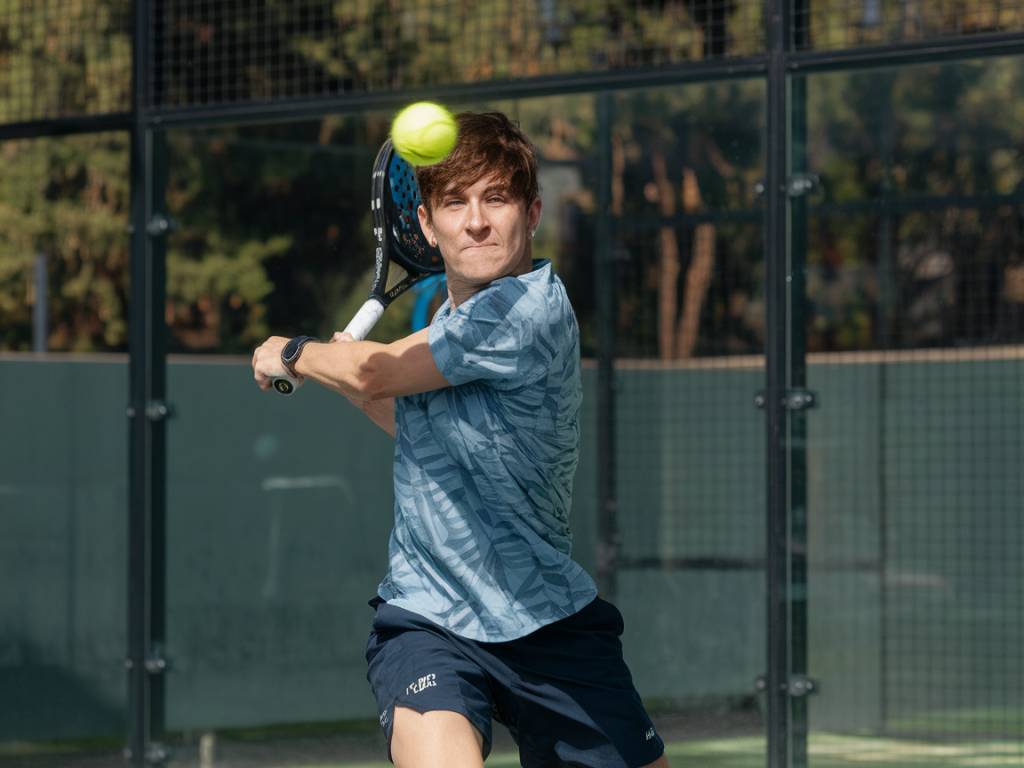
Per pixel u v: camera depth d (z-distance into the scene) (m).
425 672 6.85
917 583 10.88
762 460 11.18
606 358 11.60
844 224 10.88
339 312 12.16
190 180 12.46
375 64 13.92
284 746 12.30
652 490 11.50
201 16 13.21
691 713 11.38
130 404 12.55
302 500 12.33
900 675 10.91
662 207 11.39
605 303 11.58
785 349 10.91
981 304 10.66
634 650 11.55
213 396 12.44
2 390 12.99
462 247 6.76
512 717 7.19
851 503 10.96
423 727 6.71
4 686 12.98
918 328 10.80
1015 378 10.62
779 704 10.88
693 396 11.36
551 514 7.02
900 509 10.89
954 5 14.07
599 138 11.55
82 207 12.80
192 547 12.46
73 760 12.77
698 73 11.08
